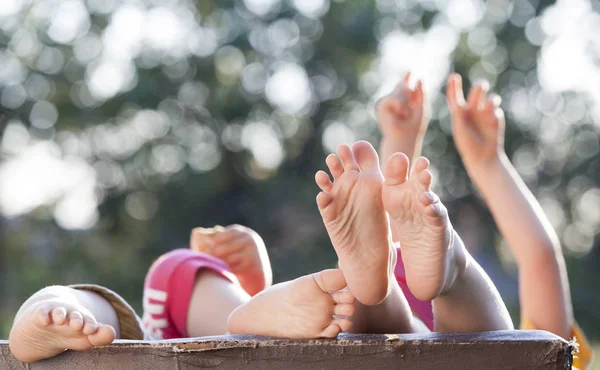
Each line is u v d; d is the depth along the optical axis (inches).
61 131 501.7
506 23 522.6
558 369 46.6
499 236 506.9
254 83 521.0
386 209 48.5
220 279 71.0
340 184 49.3
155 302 69.9
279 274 479.8
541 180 522.6
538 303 81.9
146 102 498.0
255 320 50.8
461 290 54.6
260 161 524.1
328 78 524.7
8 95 493.4
